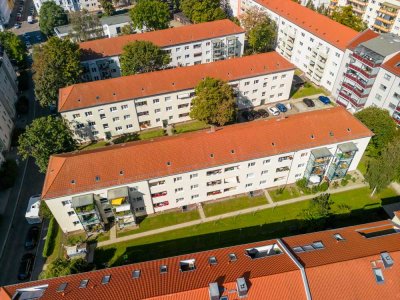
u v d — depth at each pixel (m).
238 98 84.12
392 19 111.44
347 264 36.62
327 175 65.69
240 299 33.78
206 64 81.50
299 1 134.25
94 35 117.44
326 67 91.62
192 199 61.31
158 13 112.38
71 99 73.38
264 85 84.31
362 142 62.06
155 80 77.81
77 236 57.44
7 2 150.50
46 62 79.44
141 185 55.09
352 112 84.81
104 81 76.44
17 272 52.88
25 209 62.94
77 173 53.47
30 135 61.09
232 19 127.38
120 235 57.22
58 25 125.69
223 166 57.16
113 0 152.12
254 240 55.50
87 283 37.91
